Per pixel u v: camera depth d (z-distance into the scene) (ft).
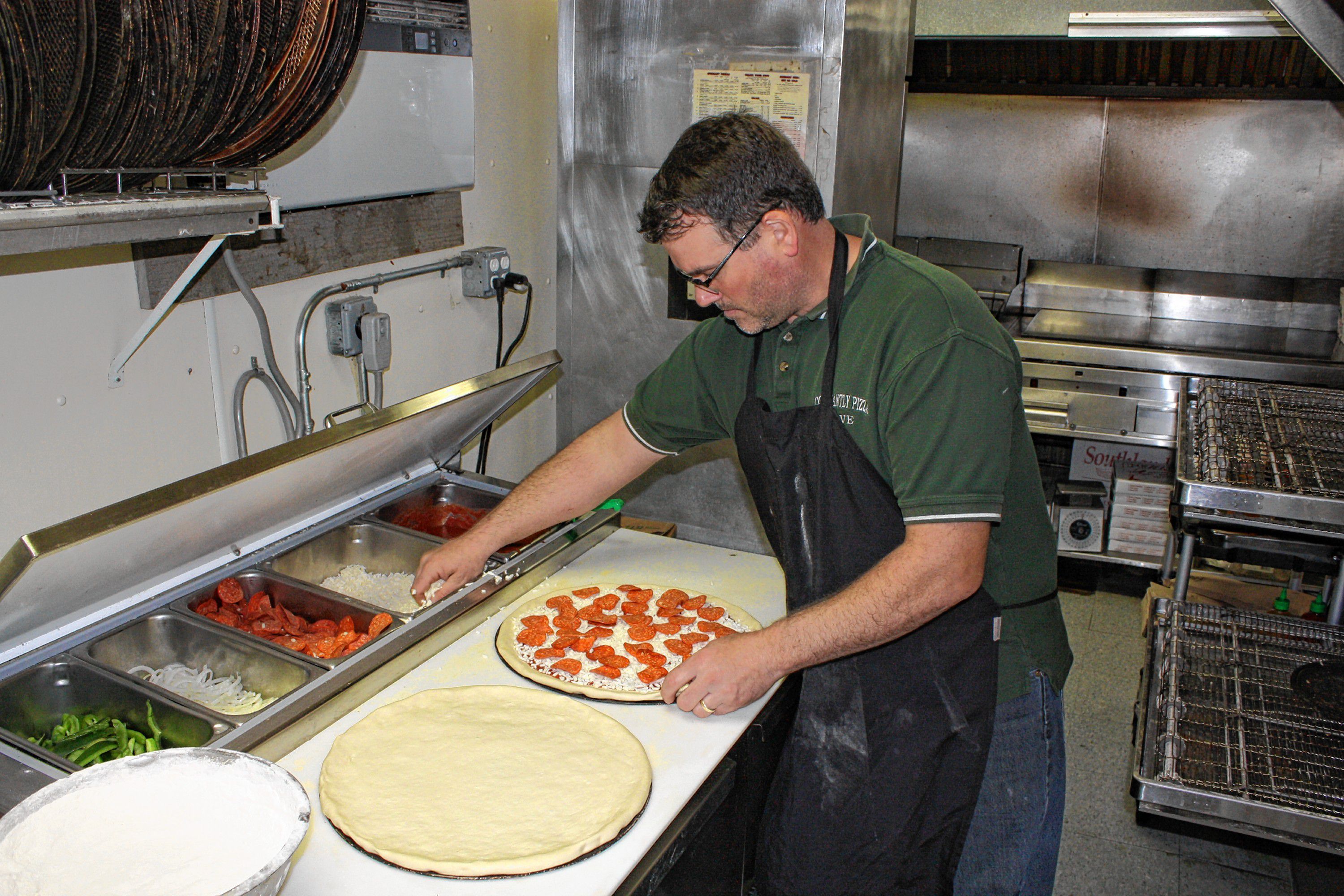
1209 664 7.20
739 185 4.17
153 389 5.74
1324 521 6.98
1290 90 11.66
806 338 4.81
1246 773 5.93
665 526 8.38
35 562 3.93
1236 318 12.62
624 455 5.98
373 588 6.29
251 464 4.90
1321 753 6.16
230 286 6.09
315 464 5.50
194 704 4.54
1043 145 13.19
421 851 3.83
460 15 7.00
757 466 5.16
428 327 7.90
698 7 7.82
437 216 7.73
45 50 3.41
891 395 4.44
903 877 5.06
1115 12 10.39
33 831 3.15
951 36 10.94
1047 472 13.29
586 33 8.24
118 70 3.66
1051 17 10.61
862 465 4.69
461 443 7.22
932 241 13.85
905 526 4.47
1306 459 7.77
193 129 4.16
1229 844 8.13
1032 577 5.14
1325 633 7.56
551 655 5.32
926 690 4.89
